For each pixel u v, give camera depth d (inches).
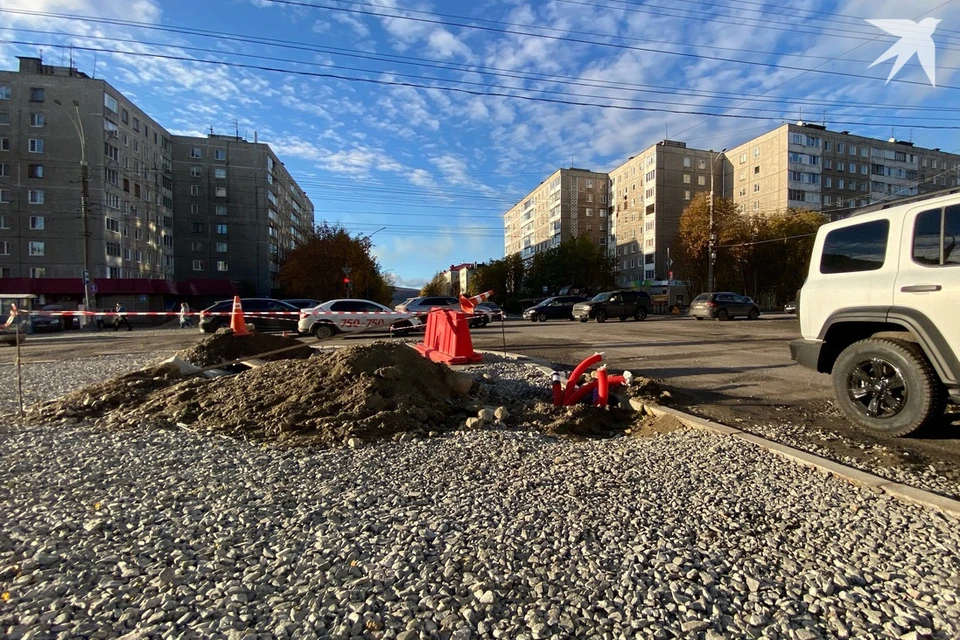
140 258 2041.1
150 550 95.9
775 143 2404.0
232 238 2539.4
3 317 936.3
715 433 175.6
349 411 191.9
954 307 154.8
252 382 235.9
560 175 3117.6
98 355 488.4
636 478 136.2
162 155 2279.8
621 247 2989.7
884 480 127.5
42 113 1706.4
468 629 73.2
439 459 154.4
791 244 1801.2
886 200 183.8
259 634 71.6
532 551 96.1
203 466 147.1
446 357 353.4
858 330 197.0
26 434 185.5
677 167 2620.6
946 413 198.4
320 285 1982.0
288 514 113.3
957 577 86.8
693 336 598.2
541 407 218.4
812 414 207.8
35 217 1697.8
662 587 84.1
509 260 2920.8
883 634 72.6
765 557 94.7
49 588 82.0
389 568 89.3
